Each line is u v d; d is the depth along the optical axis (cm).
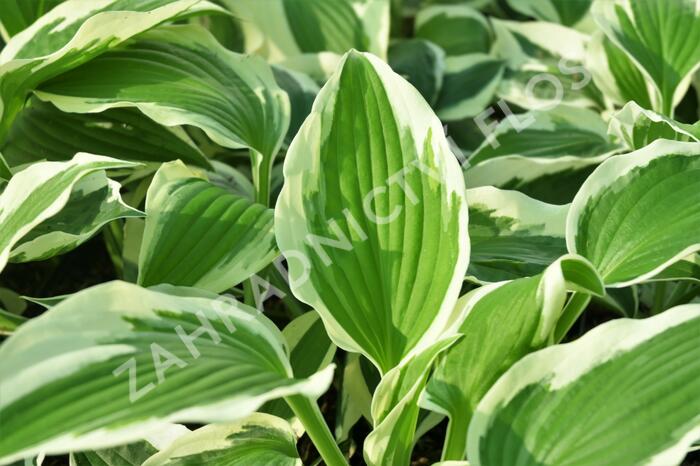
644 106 90
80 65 79
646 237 69
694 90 99
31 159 82
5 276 95
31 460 69
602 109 95
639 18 85
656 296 84
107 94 78
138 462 72
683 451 60
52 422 56
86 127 84
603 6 86
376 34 100
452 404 66
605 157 86
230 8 103
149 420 57
